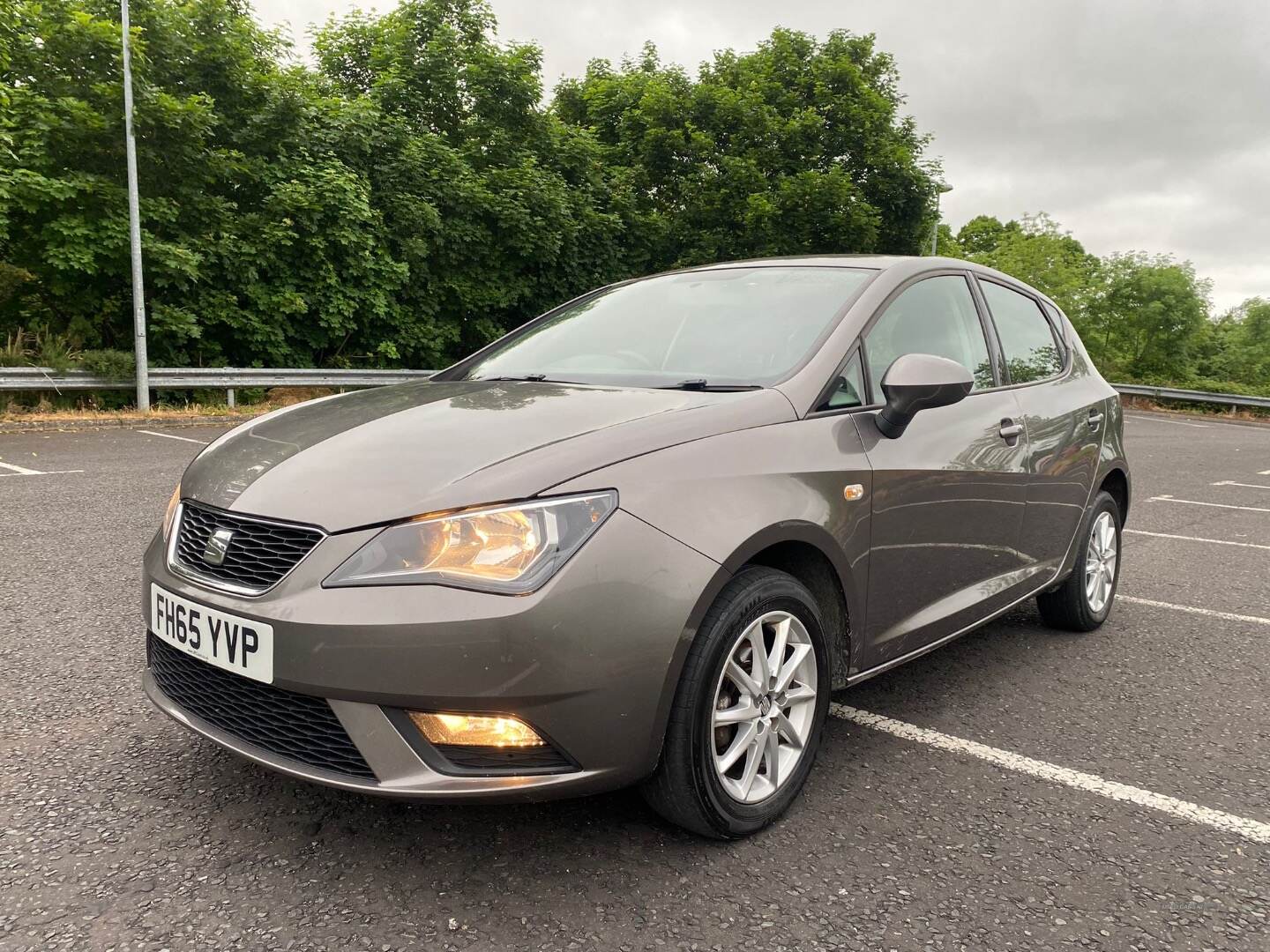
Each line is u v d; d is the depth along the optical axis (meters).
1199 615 4.47
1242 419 21.73
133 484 6.82
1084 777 2.62
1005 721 3.04
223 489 2.16
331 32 17.92
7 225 11.20
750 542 2.08
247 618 1.91
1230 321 35.81
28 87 11.75
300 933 1.80
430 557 1.83
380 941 1.78
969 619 3.08
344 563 1.86
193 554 2.13
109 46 11.84
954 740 2.86
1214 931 1.90
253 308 13.65
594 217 18.02
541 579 1.82
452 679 1.78
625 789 2.46
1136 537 6.61
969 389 2.55
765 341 2.77
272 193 13.57
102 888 1.92
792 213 19.88
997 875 2.09
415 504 1.89
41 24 11.72
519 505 1.87
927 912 1.93
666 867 2.07
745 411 2.32
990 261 34.00
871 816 2.35
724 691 2.16
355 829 2.20
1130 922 1.92
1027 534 3.40
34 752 2.55
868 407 2.63
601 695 1.86
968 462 2.94
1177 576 5.36
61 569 4.45
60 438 9.61
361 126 14.87
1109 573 4.21
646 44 22.89
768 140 20.91
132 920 1.82
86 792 2.33
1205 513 7.75
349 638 1.80
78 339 12.06
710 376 2.66
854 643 2.53
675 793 2.05
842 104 21.28
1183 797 2.52
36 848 2.07
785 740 2.33
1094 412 3.95
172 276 12.20
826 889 2.00
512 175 16.73
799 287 3.04
